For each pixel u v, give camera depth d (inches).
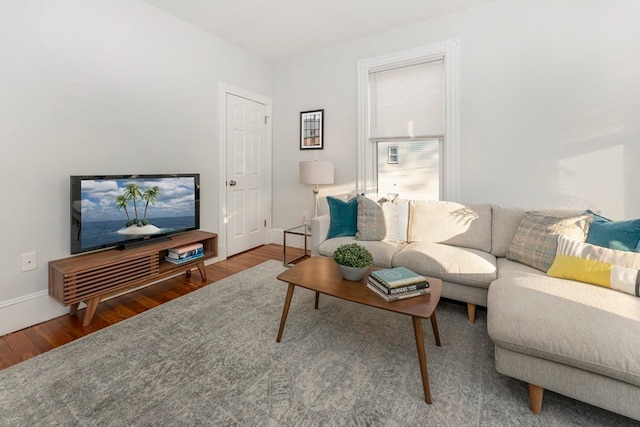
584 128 97.2
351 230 114.4
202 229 131.8
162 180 106.1
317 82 149.7
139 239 100.3
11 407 52.6
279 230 169.6
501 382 59.1
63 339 74.8
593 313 51.4
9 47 75.8
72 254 85.2
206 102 130.2
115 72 98.0
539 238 81.0
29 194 80.9
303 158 157.5
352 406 53.2
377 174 137.4
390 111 130.5
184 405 53.3
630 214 93.0
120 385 58.1
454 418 50.5
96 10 92.6
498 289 66.3
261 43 140.3
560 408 52.9
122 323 82.1
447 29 116.1
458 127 115.8
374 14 115.6
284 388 57.6
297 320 84.0
